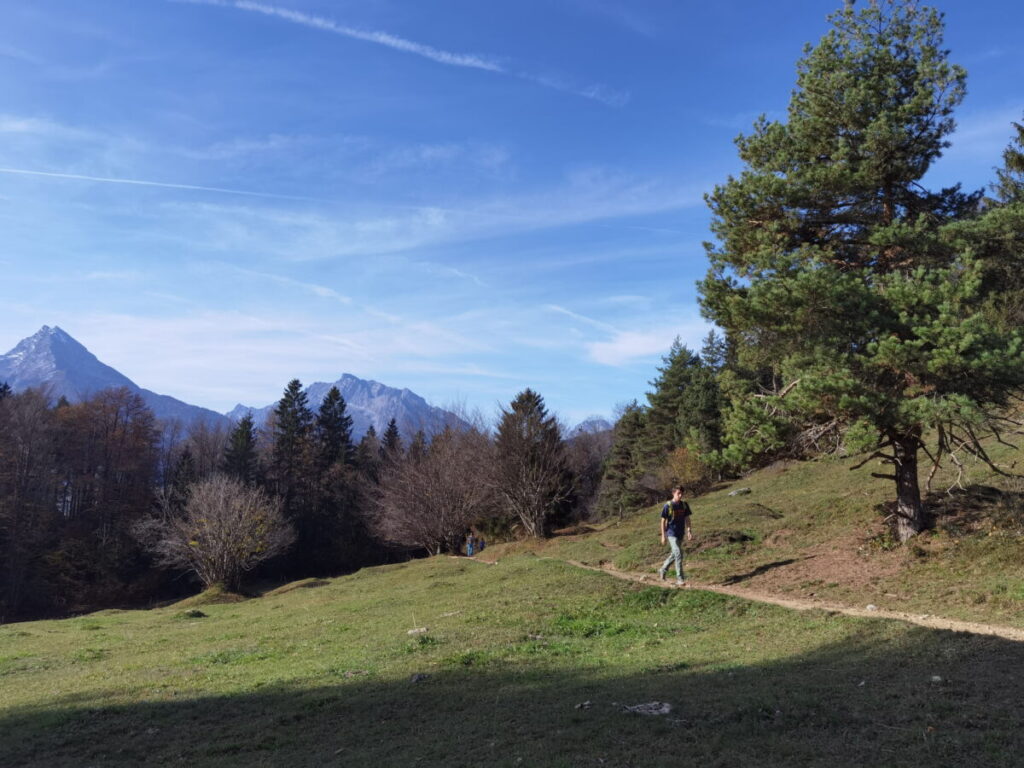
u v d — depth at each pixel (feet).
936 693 22.67
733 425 48.78
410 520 149.28
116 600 185.68
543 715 24.09
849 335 45.68
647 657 34.09
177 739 26.00
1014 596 34.81
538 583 62.13
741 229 53.47
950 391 42.01
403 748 22.13
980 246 45.52
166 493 215.72
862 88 49.73
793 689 24.71
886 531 51.55
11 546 176.24
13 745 26.45
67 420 230.07
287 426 247.29
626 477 187.32
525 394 140.77
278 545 171.53
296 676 35.29
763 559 57.31
